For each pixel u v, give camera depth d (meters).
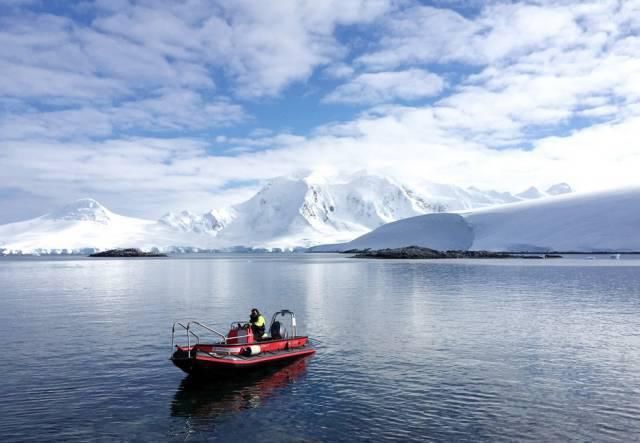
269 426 13.57
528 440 12.63
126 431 13.34
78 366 19.81
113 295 47.78
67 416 14.42
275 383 17.38
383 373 18.48
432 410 14.67
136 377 18.28
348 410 14.72
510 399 15.57
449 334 25.77
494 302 39.34
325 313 33.41
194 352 17.36
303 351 20.78
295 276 75.12
